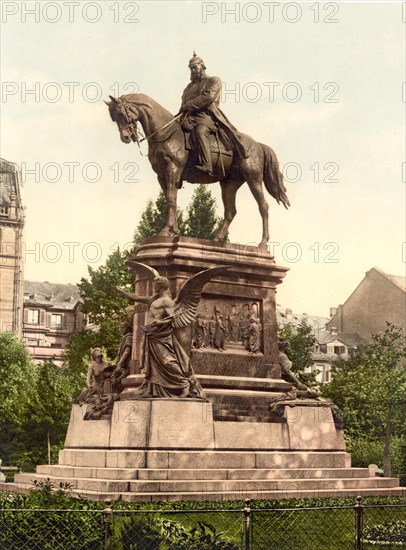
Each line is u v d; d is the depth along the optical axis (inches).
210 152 906.1
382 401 1984.5
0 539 490.6
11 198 3671.3
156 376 821.2
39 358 3860.7
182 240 881.5
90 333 2001.7
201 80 921.5
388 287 2770.7
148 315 829.2
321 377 2790.4
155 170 907.4
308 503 677.9
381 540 591.8
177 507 611.8
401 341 2148.1
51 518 500.4
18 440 2089.1
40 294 4146.2
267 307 914.7
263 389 892.0
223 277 892.0
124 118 880.9
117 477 757.3
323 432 892.6
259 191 936.3
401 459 2034.9
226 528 567.2
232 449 837.2
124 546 496.4
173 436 803.4
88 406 879.1
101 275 1961.1
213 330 880.3
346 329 2832.2
